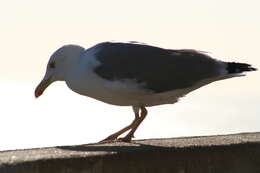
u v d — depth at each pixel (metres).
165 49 12.23
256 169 10.16
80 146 9.91
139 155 8.85
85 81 12.08
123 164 8.66
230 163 9.84
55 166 7.89
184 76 11.98
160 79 11.91
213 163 9.63
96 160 8.30
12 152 8.80
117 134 12.16
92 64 11.98
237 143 9.94
